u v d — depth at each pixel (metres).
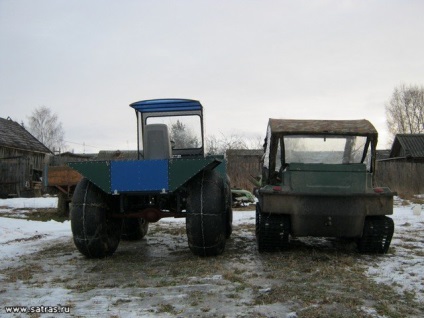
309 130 6.59
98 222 6.07
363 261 5.83
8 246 7.75
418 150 31.47
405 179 24.70
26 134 31.61
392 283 4.62
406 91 54.97
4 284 4.89
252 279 4.89
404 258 6.06
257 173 23.36
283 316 3.58
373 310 3.69
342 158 6.75
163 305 3.93
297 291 4.27
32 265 5.95
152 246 7.69
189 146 7.92
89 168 5.86
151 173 5.76
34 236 9.06
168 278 4.99
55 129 58.91
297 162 6.73
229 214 8.02
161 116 7.94
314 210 6.05
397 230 9.24
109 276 5.20
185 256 6.46
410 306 3.84
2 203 16.81
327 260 5.90
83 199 6.07
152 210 6.34
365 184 6.07
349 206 6.04
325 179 6.09
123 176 5.80
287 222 6.29
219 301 4.04
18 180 22.41
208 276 5.03
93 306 3.96
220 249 6.12
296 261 5.80
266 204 6.17
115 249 6.74
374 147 6.65
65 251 7.14
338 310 3.70
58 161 31.03
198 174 6.18
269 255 6.30
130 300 4.12
